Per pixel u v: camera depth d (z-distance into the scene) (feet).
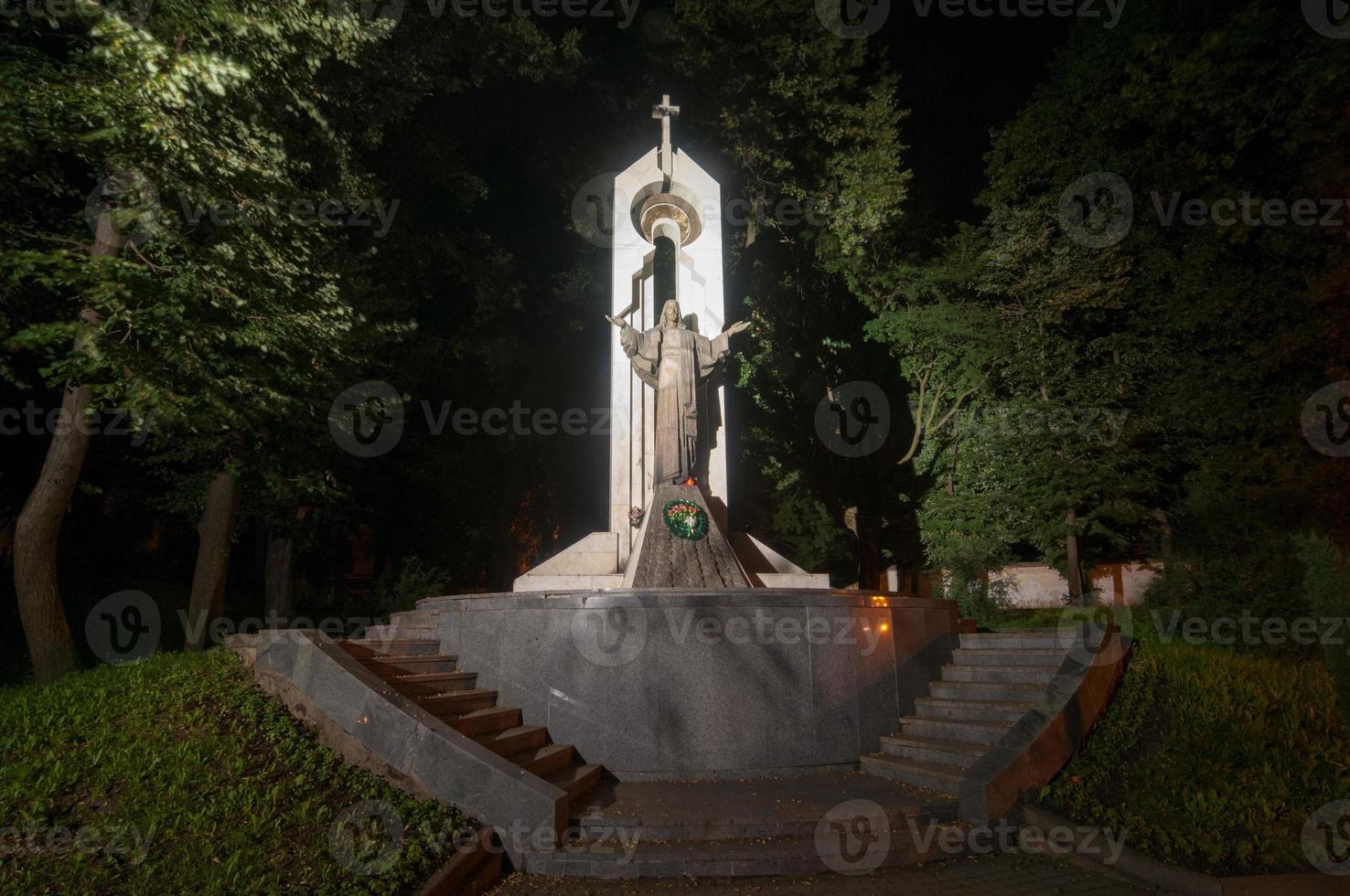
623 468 46.16
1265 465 47.47
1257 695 29.04
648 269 49.60
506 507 81.82
